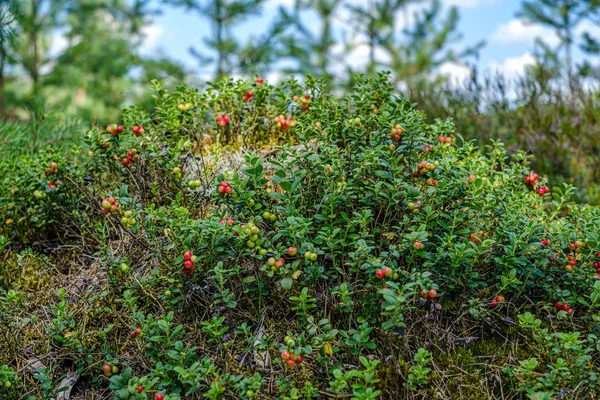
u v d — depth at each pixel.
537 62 7.09
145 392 2.48
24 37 9.30
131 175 3.55
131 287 3.10
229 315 2.95
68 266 3.74
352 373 2.30
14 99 9.40
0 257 3.81
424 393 2.54
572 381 2.47
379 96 3.80
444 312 2.92
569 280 2.96
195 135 3.92
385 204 3.09
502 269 2.93
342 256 2.85
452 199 3.02
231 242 2.91
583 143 5.79
